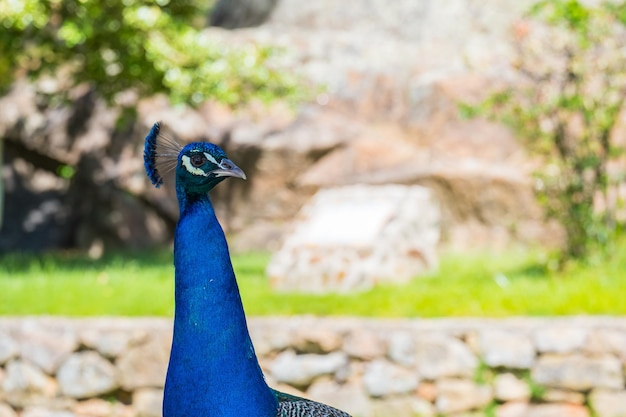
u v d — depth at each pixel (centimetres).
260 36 1805
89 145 1820
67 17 1434
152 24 1363
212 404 371
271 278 1134
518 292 968
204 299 372
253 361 380
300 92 1478
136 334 902
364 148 1702
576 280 1034
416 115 1714
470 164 1658
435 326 873
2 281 1177
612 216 1216
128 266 1420
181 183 378
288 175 1723
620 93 1267
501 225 1628
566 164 1230
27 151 1852
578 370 838
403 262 1214
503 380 852
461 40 1745
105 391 906
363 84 1748
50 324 928
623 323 848
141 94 1584
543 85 1293
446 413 856
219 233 378
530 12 1225
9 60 1498
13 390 929
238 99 1475
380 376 869
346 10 1839
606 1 1205
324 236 1180
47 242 1847
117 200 1806
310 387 880
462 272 1256
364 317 938
